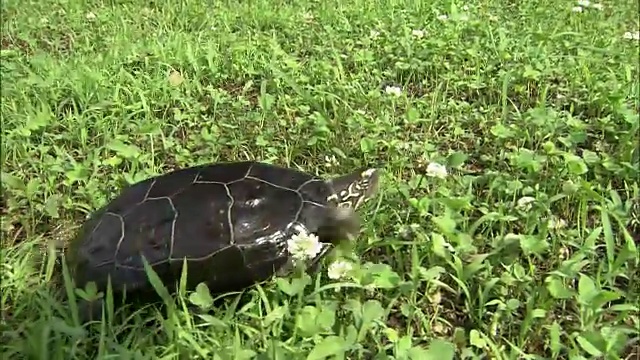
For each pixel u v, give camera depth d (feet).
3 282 1.78
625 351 1.66
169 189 1.79
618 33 3.38
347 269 1.69
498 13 3.58
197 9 3.59
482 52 2.95
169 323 1.57
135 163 2.20
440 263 1.82
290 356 1.54
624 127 2.41
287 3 3.80
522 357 1.62
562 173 2.12
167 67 2.87
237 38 3.19
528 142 2.34
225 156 2.37
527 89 2.73
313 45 3.14
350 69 2.93
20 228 2.05
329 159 2.30
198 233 1.70
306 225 1.78
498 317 1.69
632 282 1.81
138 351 1.54
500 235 1.90
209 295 1.62
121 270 1.67
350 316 1.69
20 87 2.62
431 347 1.53
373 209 2.02
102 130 2.44
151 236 1.70
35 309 1.71
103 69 2.79
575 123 2.34
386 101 2.60
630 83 2.65
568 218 2.04
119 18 3.46
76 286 1.70
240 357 1.51
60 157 2.28
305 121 2.48
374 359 1.58
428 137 2.44
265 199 1.78
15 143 2.31
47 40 3.19
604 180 2.15
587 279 1.65
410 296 1.73
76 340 1.60
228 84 2.87
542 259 1.85
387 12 3.50
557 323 1.67
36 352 1.54
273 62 2.87
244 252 1.71
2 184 2.11
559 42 3.12
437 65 2.86
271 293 1.74
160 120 2.54
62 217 2.07
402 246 1.88
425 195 2.07
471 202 2.05
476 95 2.74
